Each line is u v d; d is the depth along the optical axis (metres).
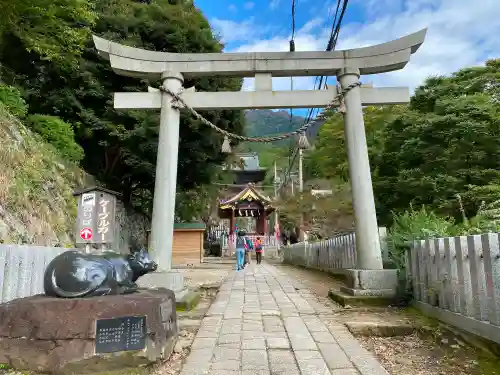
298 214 23.11
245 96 7.79
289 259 20.33
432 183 11.64
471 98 11.95
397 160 14.38
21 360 3.28
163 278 6.53
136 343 3.45
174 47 15.66
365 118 20.80
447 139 12.06
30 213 8.32
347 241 9.56
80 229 5.87
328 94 7.84
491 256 3.67
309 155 29.91
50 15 10.21
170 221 7.07
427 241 5.43
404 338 4.73
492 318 3.66
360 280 6.68
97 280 3.69
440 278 4.92
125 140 14.53
